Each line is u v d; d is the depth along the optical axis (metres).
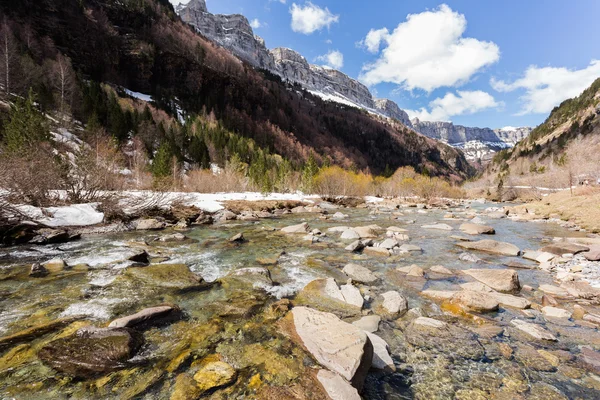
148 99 88.50
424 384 3.61
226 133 79.69
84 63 77.75
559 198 31.03
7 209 9.78
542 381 3.67
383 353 4.09
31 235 9.90
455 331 4.91
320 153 125.50
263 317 5.05
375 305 5.93
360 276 7.57
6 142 22.30
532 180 81.94
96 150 17.58
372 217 22.50
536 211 25.33
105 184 15.46
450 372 3.85
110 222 13.11
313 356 3.84
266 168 56.59
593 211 18.62
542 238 13.84
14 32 60.75
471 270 8.08
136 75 93.62
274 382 3.34
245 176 43.09
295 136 129.75
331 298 6.05
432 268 8.45
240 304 5.58
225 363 3.70
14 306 5.16
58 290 5.95
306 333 4.26
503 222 19.66
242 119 110.25
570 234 14.84
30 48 60.69
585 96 142.00
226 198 24.64
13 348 3.81
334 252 10.27
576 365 4.00
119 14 104.69
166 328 4.59
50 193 12.91
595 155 73.31
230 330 4.57
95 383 3.27
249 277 7.04
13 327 4.41
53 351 3.64
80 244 10.01
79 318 4.78
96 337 3.88
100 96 56.62
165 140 48.91
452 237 13.74
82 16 85.94
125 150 44.91
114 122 48.16
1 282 6.32
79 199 13.62
